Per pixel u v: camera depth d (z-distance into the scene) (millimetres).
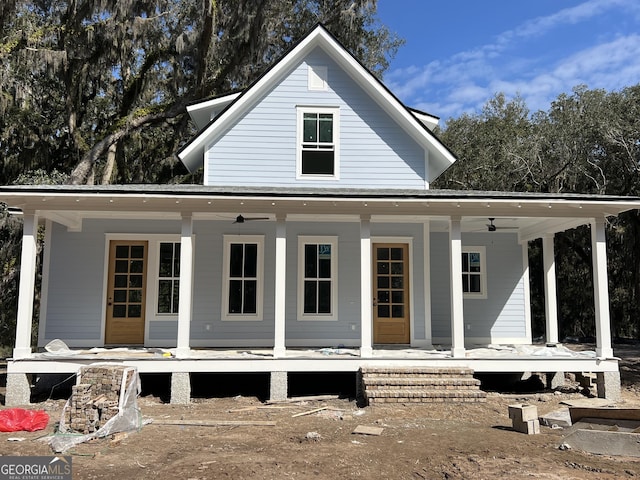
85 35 18547
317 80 13148
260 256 12477
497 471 5711
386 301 12641
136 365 9570
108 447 6652
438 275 13641
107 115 24000
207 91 20547
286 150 12906
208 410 9109
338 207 10195
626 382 12375
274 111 13000
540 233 13078
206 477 5422
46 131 22516
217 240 12453
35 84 21562
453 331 10125
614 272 26516
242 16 17938
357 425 7910
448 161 13336
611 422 7184
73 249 12195
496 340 13602
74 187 9586
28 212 9758
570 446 6664
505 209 10273
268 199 9656
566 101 23250
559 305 26969
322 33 12836
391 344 12508
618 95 22250
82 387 7504
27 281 9617
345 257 12578
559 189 23172
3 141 21391
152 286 12289
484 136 26438
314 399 9828
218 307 12258
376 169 12969
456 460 6117
